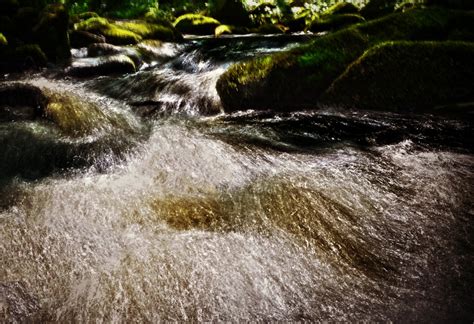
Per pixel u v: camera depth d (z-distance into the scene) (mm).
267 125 5109
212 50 9492
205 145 4410
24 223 3035
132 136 4941
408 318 2094
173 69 8555
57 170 4211
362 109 5133
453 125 4703
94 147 4555
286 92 5520
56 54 8289
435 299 2209
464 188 3312
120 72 8117
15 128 4914
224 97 5680
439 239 2691
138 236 2809
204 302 2223
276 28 14406
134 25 11211
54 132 4895
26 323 2148
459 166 3725
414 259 2525
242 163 3965
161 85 6906
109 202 3336
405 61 5055
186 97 6246
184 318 2131
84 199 3406
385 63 5090
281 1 16625
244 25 15531
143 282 2367
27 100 5719
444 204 3090
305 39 10078
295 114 5398
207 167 3910
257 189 3432
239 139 4625
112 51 8859
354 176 3566
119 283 2369
